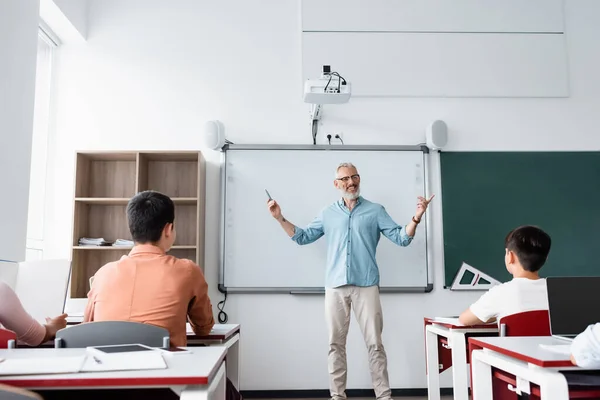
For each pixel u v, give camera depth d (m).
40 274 2.56
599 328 1.30
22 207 3.38
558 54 4.43
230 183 4.17
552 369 1.44
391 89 4.31
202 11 4.41
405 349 4.08
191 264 1.90
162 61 4.34
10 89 3.22
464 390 2.37
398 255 4.14
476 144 4.31
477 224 4.20
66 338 1.57
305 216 4.16
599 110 4.40
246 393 4.00
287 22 4.42
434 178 4.25
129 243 3.89
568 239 4.22
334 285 3.56
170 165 4.23
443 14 4.40
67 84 4.28
